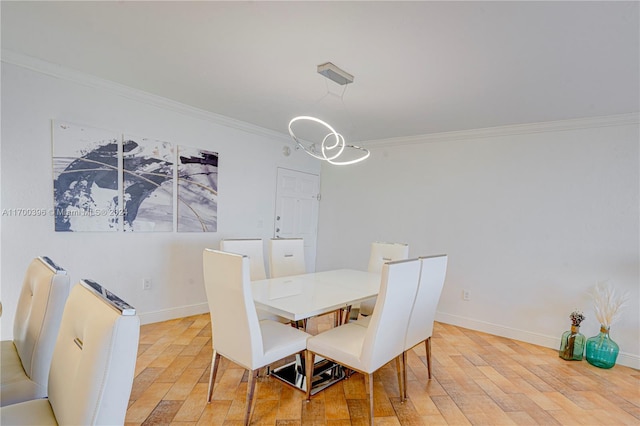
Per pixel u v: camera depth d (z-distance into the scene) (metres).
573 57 2.01
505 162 3.60
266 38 1.96
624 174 2.99
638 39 1.78
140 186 3.13
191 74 2.57
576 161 3.21
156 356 2.66
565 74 2.24
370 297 2.34
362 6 1.60
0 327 2.41
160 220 3.30
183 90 2.93
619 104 2.74
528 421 2.04
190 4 1.66
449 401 2.23
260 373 2.47
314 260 5.26
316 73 2.44
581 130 3.18
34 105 2.48
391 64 2.22
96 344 0.83
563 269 3.27
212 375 2.07
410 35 1.85
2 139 2.37
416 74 2.36
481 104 2.91
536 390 2.42
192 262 3.61
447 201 3.99
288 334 2.16
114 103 2.92
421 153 4.20
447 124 3.60
